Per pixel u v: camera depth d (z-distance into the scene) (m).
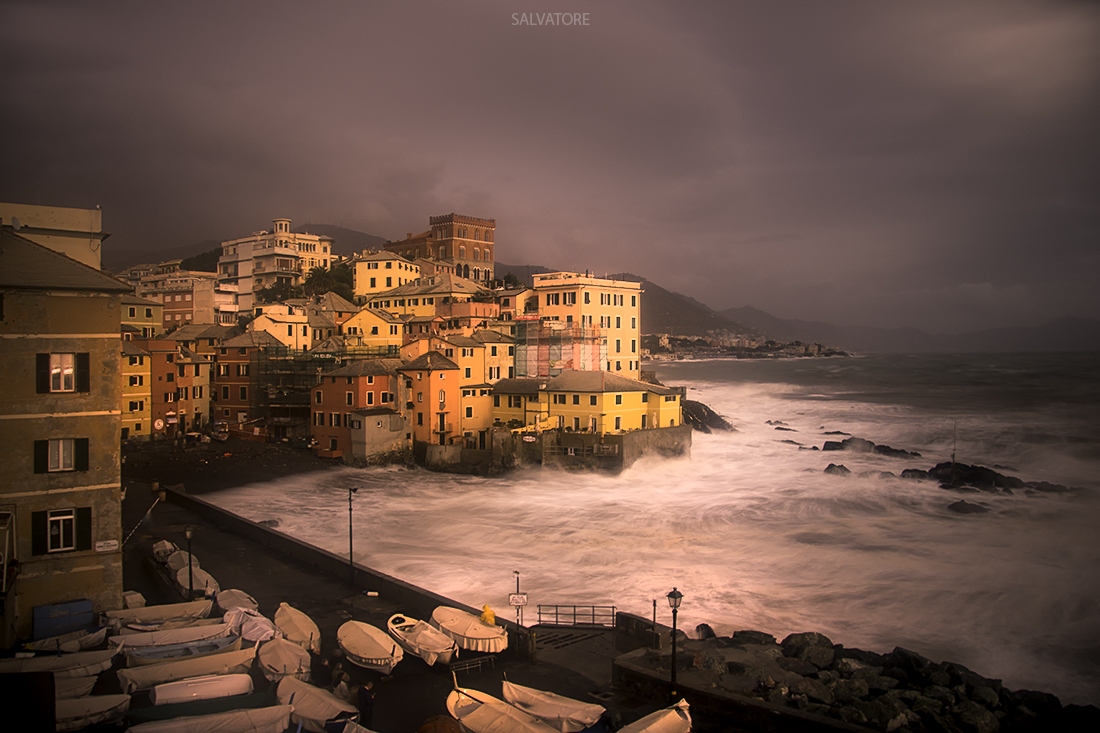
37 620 33.22
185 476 80.69
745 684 29.23
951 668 34.41
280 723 23.56
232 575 45.22
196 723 23.06
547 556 57.59
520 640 33.28
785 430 133.25
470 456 90.06
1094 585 51.06
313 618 38.00
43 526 33.62
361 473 87.06
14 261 33.88
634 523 67.62
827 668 33.84
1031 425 133.62
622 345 123.06
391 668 30.52
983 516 70.38
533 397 94.69
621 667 30.36
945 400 184.75
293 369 107.44
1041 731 29.70
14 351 33.00
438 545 60.56
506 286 169.75
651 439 90.06
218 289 184.12
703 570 54.25
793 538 62.84
